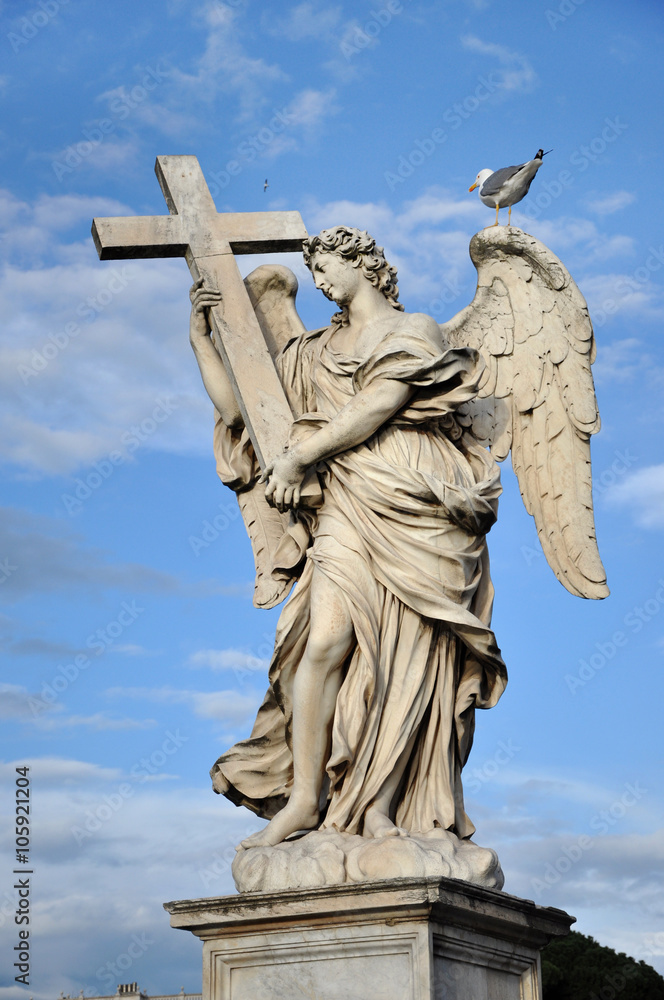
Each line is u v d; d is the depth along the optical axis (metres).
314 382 8.20
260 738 7.99
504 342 8.91
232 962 6.98
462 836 7.58
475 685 7.72
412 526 7.59
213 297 8.54
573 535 8.66
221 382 8.51
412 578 7.50
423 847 6.95
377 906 6.61
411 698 7.48
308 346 8.52
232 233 8.75
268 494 7.73
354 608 7.46
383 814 7.35
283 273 8.91
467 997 6.85
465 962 6.88
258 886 7.05
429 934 6.58
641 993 18.25
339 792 7.41
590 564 8.59
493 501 7.86
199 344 8.59
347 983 6.70
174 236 8.67
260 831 7.53
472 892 6.76
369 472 7.64
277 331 8.93
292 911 6.80
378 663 7.48
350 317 8.30
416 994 6.53
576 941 19.16
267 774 7.98
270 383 8.34
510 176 9.77
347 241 8.20
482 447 8.28
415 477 7.57
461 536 7.69
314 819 7.57
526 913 7.20
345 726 7.41
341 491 7.73
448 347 8.52
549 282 8.84
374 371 7.76
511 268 8.93
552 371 8.83
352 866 6.94
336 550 7.61
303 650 7.72
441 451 7.93
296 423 7.96
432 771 7.56
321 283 8.27
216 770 8.07
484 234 8.88
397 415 7.83
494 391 8.87
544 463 8.80
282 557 8.08
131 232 8.61
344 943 6.73
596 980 18.34
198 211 8.77
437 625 7.63
